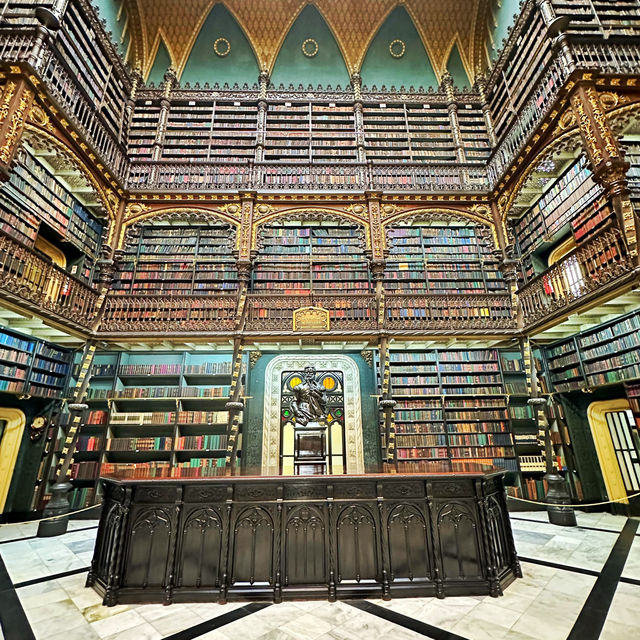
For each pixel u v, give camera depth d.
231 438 6.64
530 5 7.75
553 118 6.46
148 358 8.34
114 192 7.98
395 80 11.32
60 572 4.07
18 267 5.35
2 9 6.25
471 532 3.54
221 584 3.29
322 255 8.62
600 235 5.36
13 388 6.28
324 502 3.57
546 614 2.93
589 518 6.48
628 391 6.10
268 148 9.52
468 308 7.75
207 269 8.34
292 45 11.24
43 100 5.85
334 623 2.86
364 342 7.80
